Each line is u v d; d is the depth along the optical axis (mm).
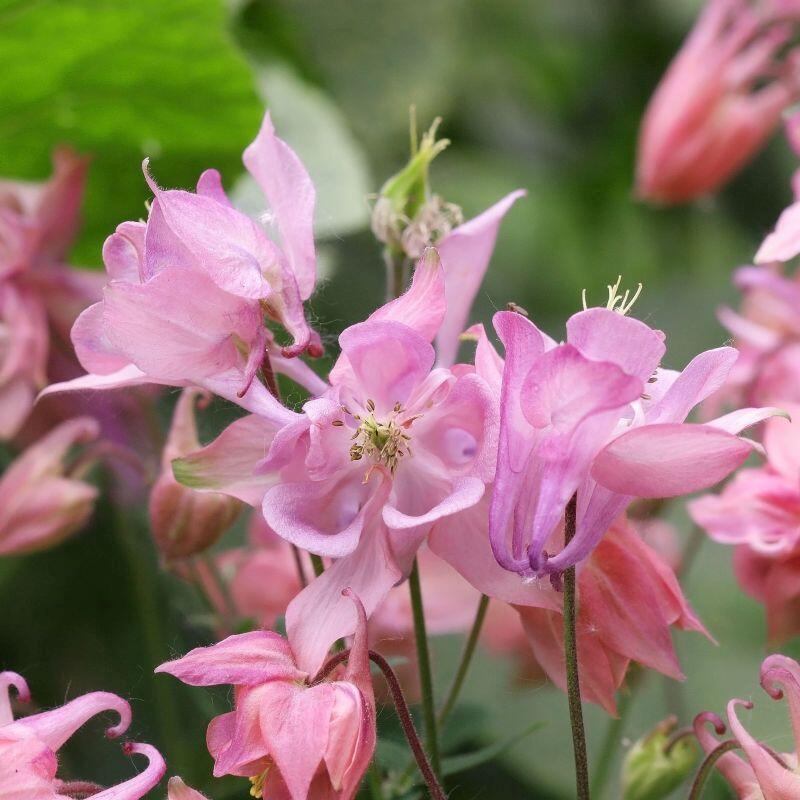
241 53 775
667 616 649
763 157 1088
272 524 630
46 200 777
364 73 1019
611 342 614
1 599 779
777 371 765
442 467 647
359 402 647
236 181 809
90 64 771
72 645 776
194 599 757
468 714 716
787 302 759
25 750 630
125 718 645
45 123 788
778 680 643
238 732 623
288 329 639
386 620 721
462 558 641
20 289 778
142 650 773
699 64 918
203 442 750
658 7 1104
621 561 647
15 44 759
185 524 695
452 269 678
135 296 631
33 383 775
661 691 797
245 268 632
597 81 1109
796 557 688
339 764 620
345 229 808
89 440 755
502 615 739
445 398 645
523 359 618
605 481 622
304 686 627
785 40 922
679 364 964
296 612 633
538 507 618
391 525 625
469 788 770
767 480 691
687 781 713
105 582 780
